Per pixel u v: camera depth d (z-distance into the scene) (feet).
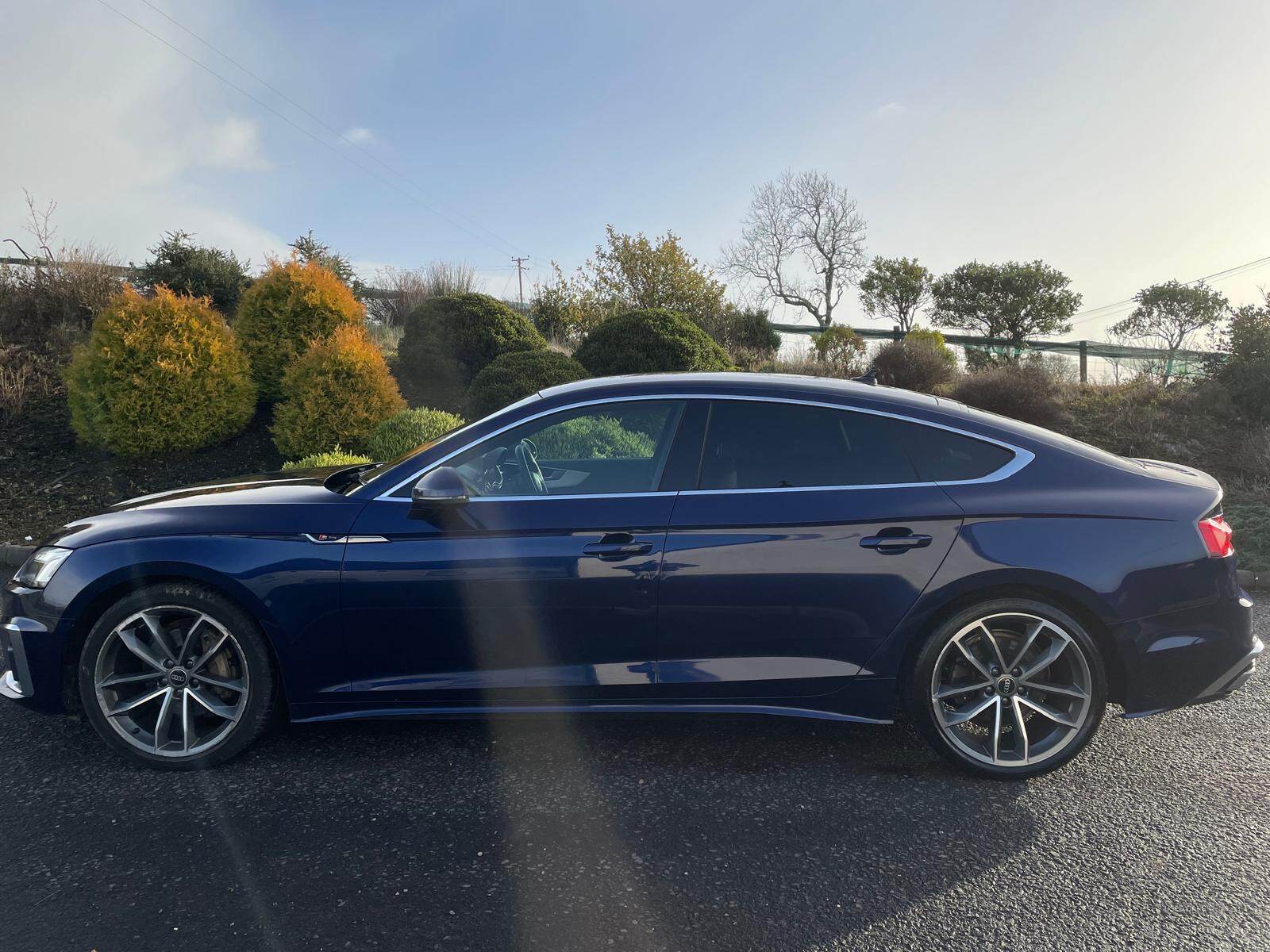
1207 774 10.58
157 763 10.64
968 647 10.39
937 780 10.50
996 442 10.62
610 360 37.09
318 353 28.12
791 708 10.61
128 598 10.41
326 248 52.65
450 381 36.60
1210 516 10.29
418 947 7.33
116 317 27.89
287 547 10.39
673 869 8.58
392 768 10.79
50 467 27.58
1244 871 8.48
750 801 9.96
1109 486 10.40
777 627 10.28
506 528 10.28
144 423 27.63
